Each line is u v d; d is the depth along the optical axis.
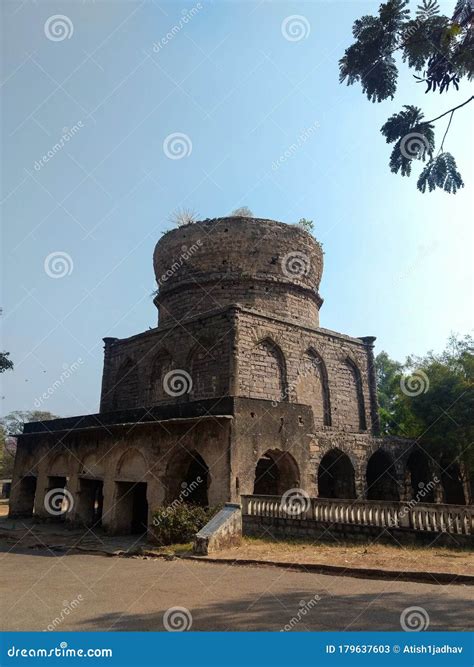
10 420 64.38
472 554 13.03
